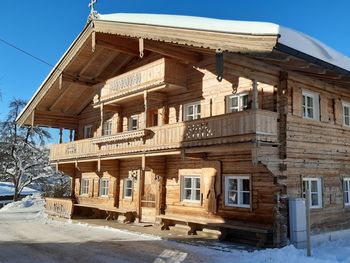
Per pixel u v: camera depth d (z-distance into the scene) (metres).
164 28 12.70
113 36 16.48
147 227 16.38
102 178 20.98
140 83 16.08
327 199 13.72
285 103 12.20
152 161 16.28
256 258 10.05
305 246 11.73
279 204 11.76
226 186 13.68
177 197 15.78
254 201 12.65
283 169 11.95
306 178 12.93
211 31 10.84
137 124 18.41
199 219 14.20
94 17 15.95
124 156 16.73
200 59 15.23
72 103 22.41
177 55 14.72
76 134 23.72
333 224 13.80
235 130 11.59
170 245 12.30
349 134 15.28
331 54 12.85
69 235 14.77
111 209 18.83
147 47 14.04
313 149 13.33
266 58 10.80
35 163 39.56
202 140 12.75
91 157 19.31
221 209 13.71
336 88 14.80
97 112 21.88
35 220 20.55
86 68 19.09
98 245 12.41
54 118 22.97
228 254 10.78
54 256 10.70
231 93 13.89
